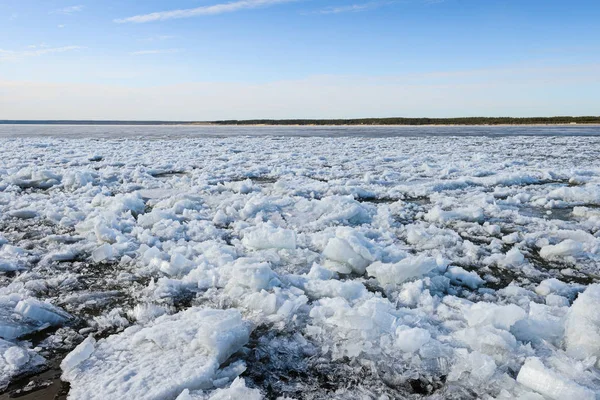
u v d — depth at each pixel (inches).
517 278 135.6
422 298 114.5
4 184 306.3
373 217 215.5
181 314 106.1
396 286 125.9
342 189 289.6
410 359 85.7
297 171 407.5
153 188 312.3
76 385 79.0
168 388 75.4
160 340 91.4
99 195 248.2
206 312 101.6
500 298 119.2
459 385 78.4
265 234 159.8
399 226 202.7
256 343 94.9
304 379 82.6
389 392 78.2
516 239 175.3
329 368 85.6
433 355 85.4
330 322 97.0
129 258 148.6
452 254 156.6
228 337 88.8
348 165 466.0
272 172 397.7
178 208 231.8
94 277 136.4
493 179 336.2
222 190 299.3
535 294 120.7
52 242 171.5
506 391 74.0
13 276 137.3
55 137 1075.3
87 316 109.8
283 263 147.1
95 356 88.2
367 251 141.0
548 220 210.5
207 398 74.5
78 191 288.8
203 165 464.1
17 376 82.7
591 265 145.0
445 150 663.8
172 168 439.8
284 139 1022.4
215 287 124.2
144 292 123.0
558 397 70.3
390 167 449.4
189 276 130.2
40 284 127.1
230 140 975.6
